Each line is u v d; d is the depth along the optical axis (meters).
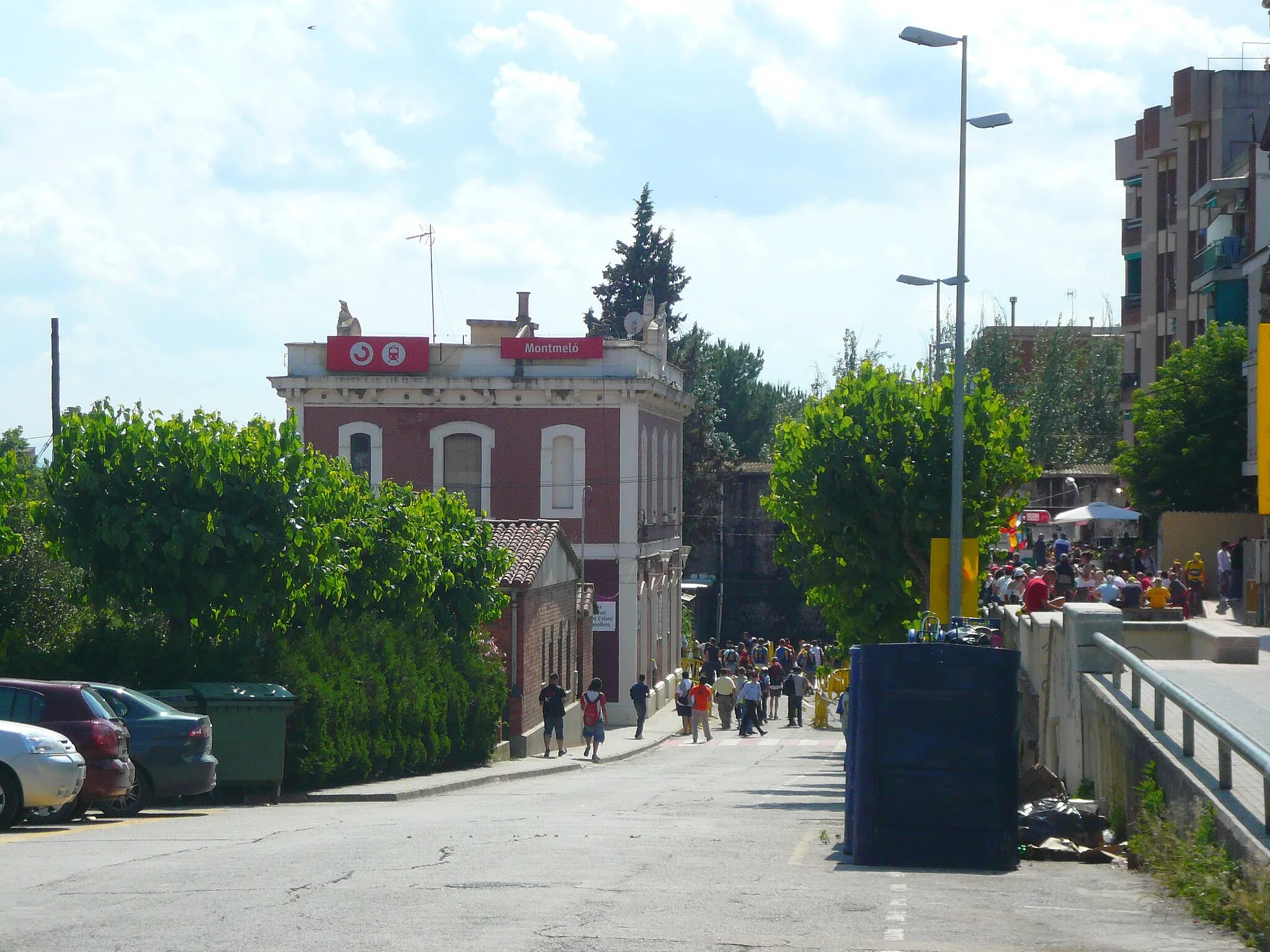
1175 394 59.75
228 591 30.77
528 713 48.62
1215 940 10.49
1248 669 22.73
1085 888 13.67
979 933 10.68
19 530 34.50
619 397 65.94
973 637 21.73
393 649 36.59
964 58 39.09
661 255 114.00
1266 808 12.11
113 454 30.45
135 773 24.58
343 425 67.12
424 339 67.00
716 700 67.94
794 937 10.47
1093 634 19.67
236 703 28.52
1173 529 54.41
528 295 75.50
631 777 38.56
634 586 66.06
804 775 38.53
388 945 10.04
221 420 31.52
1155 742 15.77
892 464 40.22
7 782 20.11
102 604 31.17
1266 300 48.19
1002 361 94.00
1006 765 15.72
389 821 22.73
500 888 13.22
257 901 12.31
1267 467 25.70
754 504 111.06
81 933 10.59
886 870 15.36
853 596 41.22
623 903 12.24
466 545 42.56
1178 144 75.00
